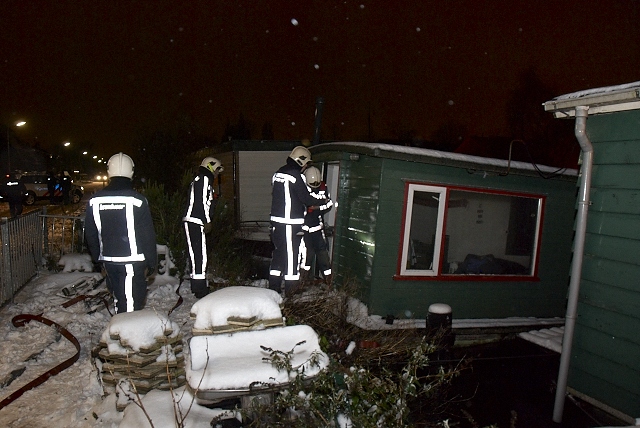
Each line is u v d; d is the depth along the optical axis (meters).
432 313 5.67
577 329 4.47
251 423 2.77
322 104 10.57
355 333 5.19
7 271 5.96
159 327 3.65
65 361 4.39
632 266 4.06
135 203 4.55
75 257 7.62
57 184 25.02
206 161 6.31
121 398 3.39
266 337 3.13
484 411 4.52
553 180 7.16
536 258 7.16
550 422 4.39
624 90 3.83
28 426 3.49
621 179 4.15
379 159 6.13
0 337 5.00
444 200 6.41
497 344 6.64
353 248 6.62
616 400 4.15
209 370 2.77
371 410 2.98
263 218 11.97
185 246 7.28
